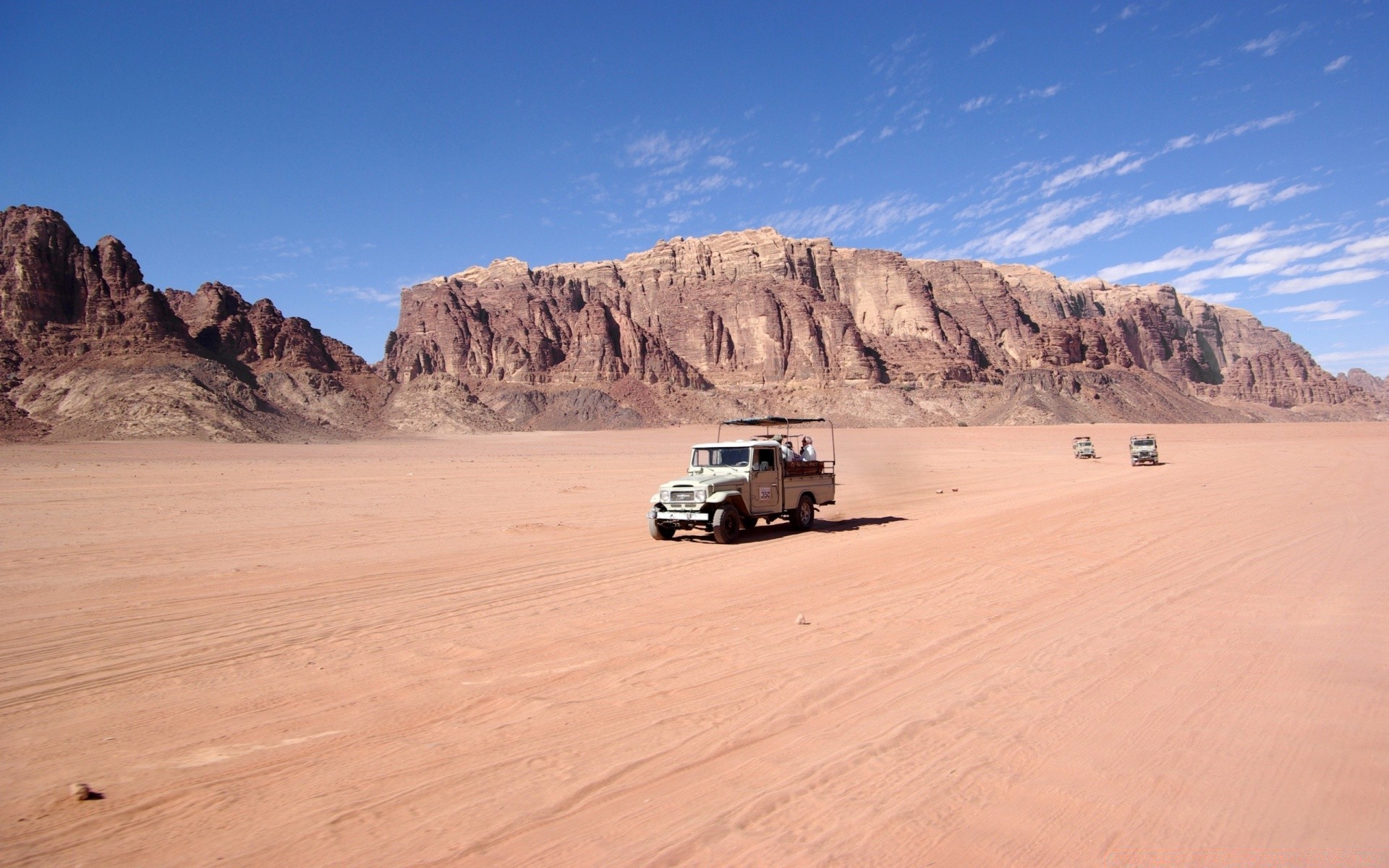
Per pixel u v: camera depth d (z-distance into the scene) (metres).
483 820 4.45
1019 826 4.20
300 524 21.02
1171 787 4.63
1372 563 11.66
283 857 4.09
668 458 71.19
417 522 21.28
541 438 141.88
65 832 4.39
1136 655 7.36
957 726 5.67
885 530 17.91
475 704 6.47
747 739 5.55
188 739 5.80
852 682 6.76
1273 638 7.82
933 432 138.12
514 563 13.88
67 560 14.73
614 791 4.78
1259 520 17.05
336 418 146.88
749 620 9.22
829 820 4.32
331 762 5.32
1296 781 4.66
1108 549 13.80
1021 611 9.29
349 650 8.23
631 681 6.97
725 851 4.02
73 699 6.73
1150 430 129.00
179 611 10.16
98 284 129.88
